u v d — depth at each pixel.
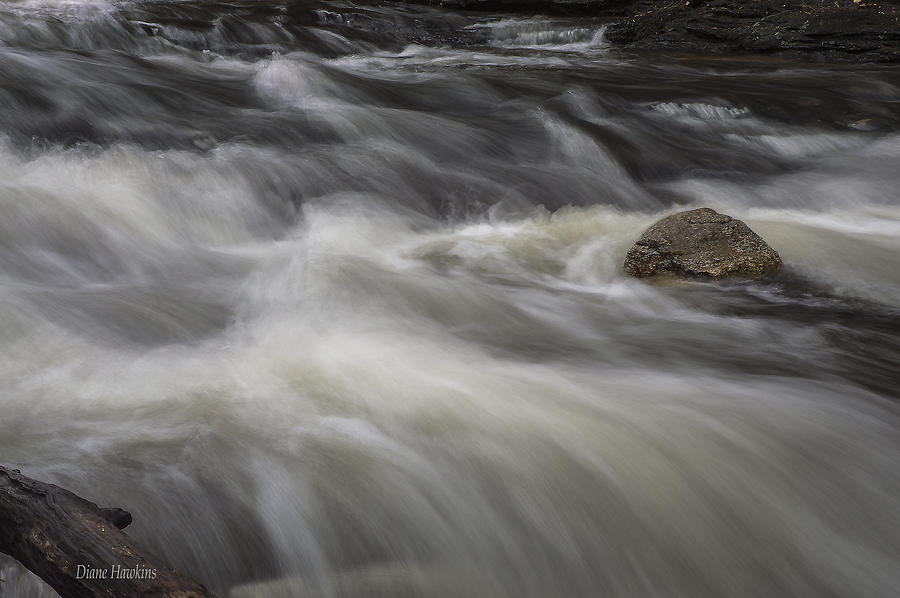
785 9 16.89
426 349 5.38
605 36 18.06
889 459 4.33
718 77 13.83
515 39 18.45
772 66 15.12
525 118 10.64
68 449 4.07
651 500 3.99
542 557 3.79
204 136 8.97
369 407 4.60
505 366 5.19
